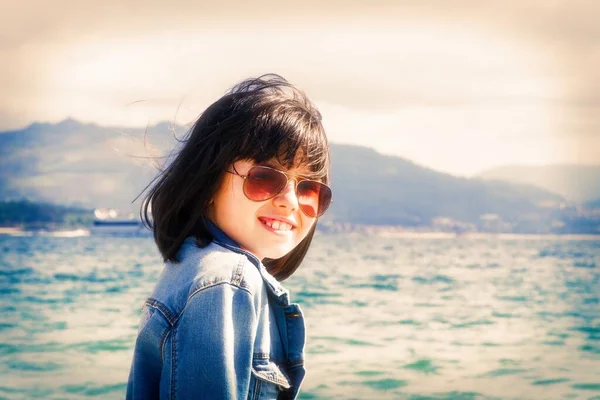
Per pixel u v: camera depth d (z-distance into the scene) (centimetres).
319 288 1214
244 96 147
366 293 1164
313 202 149
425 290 1216
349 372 603
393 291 1192
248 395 132
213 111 148
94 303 1012
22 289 1171
